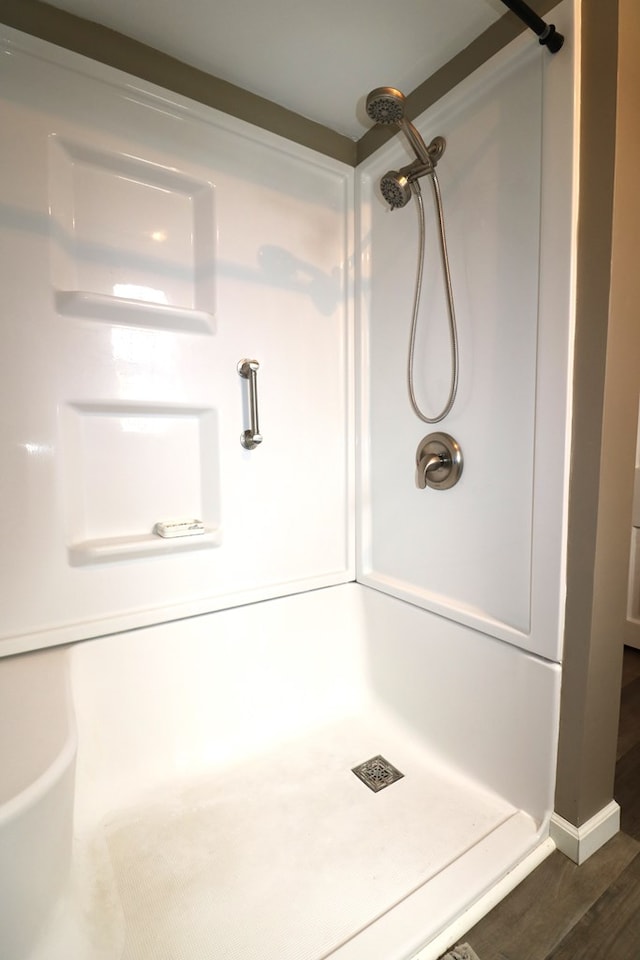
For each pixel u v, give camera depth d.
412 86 1.33
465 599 1.27
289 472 1.49
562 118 0.93
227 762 1.33
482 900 0.92
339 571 1.61
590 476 0.96
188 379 1.30
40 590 1.13
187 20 1.11
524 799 1.11
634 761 1.35
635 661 1.98
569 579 1.01
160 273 1.25
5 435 1.08
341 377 1.58
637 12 0.89
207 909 0.90
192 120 1.25
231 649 1.38
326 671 1.56
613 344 0.92
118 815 1.14
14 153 1.05
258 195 1.38
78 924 0.81
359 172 1.52
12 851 0.66
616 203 0.89
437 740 1.33
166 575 1.29
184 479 1.33
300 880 0.96
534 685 1.07
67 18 1.10
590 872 0.99
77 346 1.15
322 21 1.11
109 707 1.20
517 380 1.10
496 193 1.12
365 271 1.54
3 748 0.79
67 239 1.13
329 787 1.23
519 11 0.85
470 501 1.24
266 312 1.41
